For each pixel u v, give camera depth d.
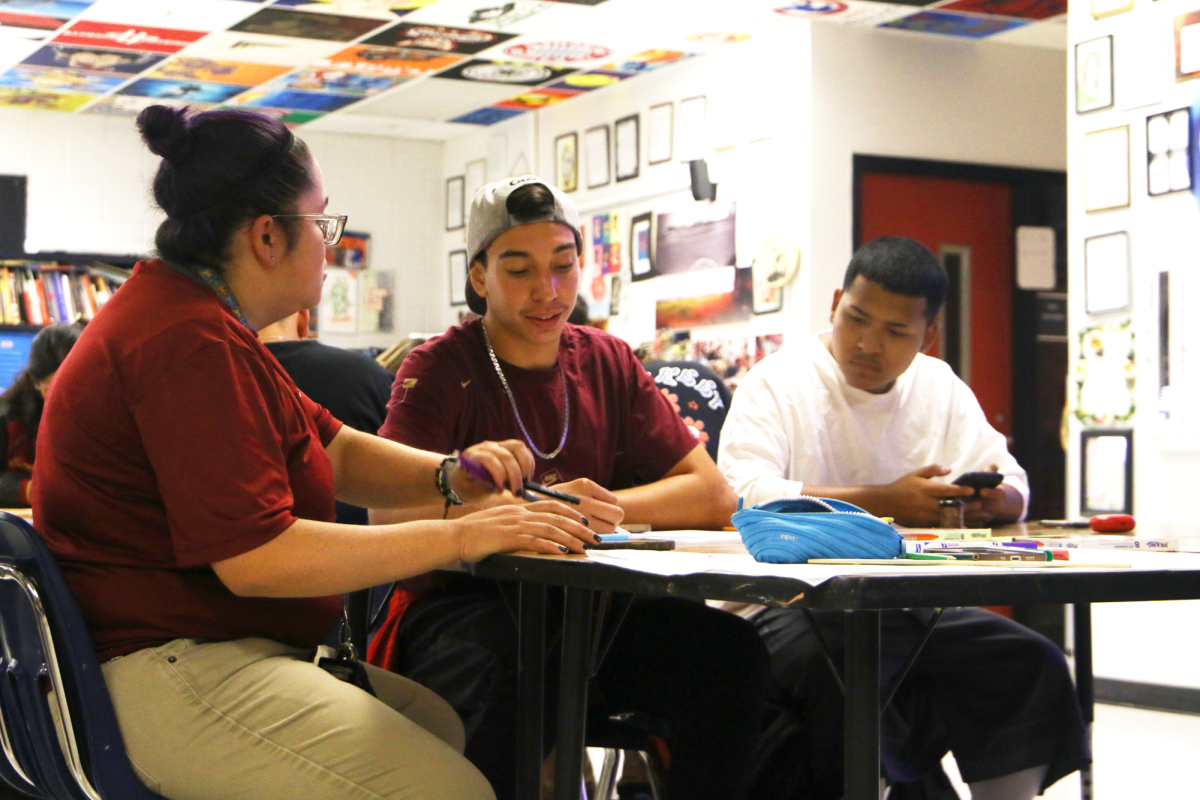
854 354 2.47
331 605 1.63
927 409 2.60
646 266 6.79
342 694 1.44
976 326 6.20
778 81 5.93
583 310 3.17
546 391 2.13
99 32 6.01
